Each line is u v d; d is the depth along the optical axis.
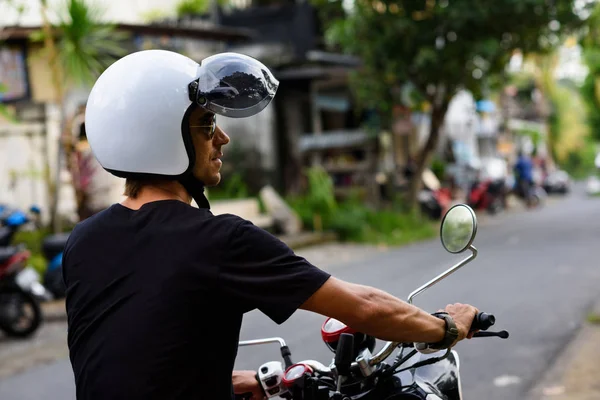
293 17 20.97
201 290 1.91
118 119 2.07
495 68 17.59
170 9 21.28
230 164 19.61
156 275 1.93
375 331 2.00
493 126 38.12
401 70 17.25
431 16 16.64
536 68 30.72
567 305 8.06
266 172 19.69
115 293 1.96
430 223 19.09
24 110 12.49
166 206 2.04
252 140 19.69
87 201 12.04
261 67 2.10
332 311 1.94
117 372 1.87
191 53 16.98
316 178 16.59
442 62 16.62
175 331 1.88
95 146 2.13
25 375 6.71
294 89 20.22
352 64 20.38
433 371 2.33
